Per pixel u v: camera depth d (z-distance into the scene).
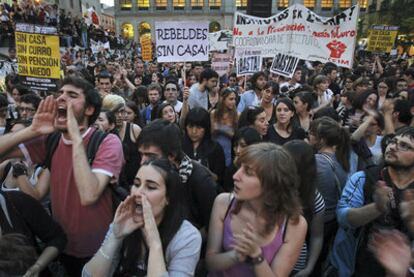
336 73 9.09
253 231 1.60
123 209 1.70
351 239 2.32
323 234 2.54
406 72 7.65
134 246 1.73
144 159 2.15
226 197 1.90
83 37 20.45
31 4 16.23
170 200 1.71
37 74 4.34
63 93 2.08
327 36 6.68
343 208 2.32
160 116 4.28
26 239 1.79
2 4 14.77
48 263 2.00
